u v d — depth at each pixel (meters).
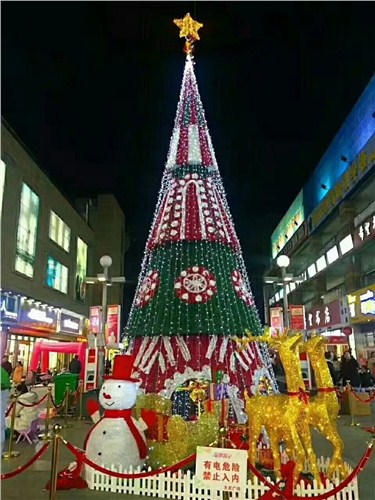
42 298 24.69
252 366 8.35
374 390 13.33
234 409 7.86
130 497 5.79
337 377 16.09
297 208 46.94
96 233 42.47
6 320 19.61
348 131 33.09
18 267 21.20
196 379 7.98
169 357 8.18
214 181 9.93
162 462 6.48
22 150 21.91
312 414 5.77
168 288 8.70
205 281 8.64
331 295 36.19
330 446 8.93
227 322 8.38
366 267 30.88
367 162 26.91
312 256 42.88
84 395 12.90
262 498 5.15
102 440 6.20
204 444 6.42
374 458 7.86
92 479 6.14
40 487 6.26
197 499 5.64
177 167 9.81
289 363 5.94
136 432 6.33
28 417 9.41
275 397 5.99
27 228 22.56
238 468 4.47
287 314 18.75
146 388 8.08
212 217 9.29
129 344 9.07
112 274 42.12
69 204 30.88
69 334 30.56
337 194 32.56
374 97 28.78
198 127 10.09
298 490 5.44
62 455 8.23
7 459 7.96
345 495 5.45
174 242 9.07
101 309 16.89
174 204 9.41
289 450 6.20
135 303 9.27
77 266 33.12
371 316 25.16
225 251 9.20
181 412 8.13
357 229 29.47
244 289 9.20
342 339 25.92
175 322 8.31
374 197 29.83
